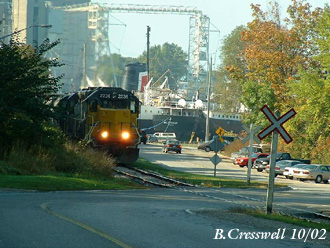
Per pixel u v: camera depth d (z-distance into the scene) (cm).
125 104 9988
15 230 3011
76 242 2758
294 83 14375
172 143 17662
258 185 9000
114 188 6631
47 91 8225
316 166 12069
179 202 5412
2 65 7606
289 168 12369
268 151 15812
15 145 7519
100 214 3853
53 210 3912
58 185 6022
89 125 9731
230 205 5441
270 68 16738
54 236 2884
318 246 3172
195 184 8375
